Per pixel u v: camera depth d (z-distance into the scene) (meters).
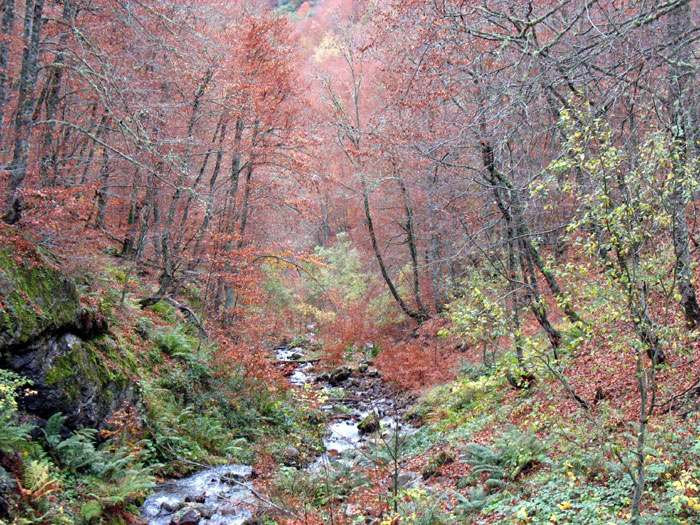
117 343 9.94
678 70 6.84
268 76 16.95
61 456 7.02
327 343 22.19
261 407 13.20
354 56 23.92
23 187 8.59
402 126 12.34
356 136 20.38
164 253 14.43
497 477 7.62
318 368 20.00
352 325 23.50
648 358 7.95
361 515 6.51
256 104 15.38
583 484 6.02
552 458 7.25
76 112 15.12
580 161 4.99
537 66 8.09
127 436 8.62
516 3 7.91
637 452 4.46
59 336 7.95
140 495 7.62
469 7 7.44
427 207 19.00
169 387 11.30
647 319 4.78
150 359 11.49
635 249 4.75
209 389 12.59
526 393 10.80
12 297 7.21
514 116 8.41
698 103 6.97
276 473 8.34
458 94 10.75
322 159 19.41
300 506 7.04
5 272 7.32
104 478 7.30
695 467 5.27
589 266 5.75
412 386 15.75
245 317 15.96
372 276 28.23
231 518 7.53
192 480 8.98
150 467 8.09
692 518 4.56
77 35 9.80
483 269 12.26
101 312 9.72
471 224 12.55
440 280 20.12
